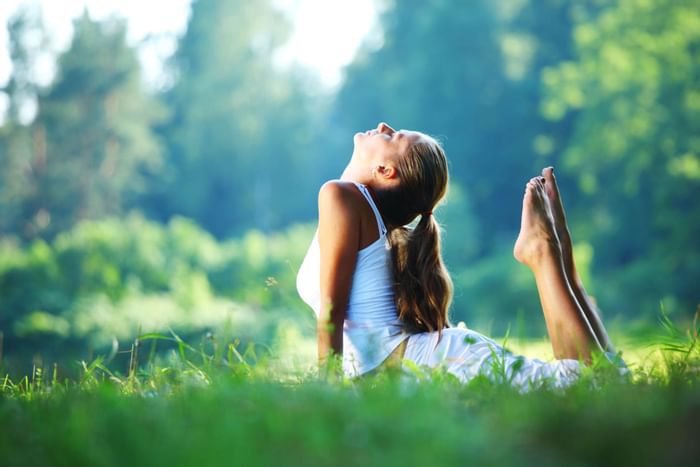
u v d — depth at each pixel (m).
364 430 1.98
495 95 54.00
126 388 3.43
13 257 27.77
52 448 1.95
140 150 64.12
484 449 1.84
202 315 23.33
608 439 1.85
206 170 68.56
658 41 38.84
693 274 35.88
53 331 23.00
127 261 29.12
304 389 2.61
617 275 38.12
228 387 2.65
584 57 43.41
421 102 55.06
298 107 72.06
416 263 4.18
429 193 4.28
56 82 61.94
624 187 40.25
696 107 37.41
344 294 4.09
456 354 3.92
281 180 70.12
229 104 69.38
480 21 54.59
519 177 52.88
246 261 32.66
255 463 1.75
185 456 1.79
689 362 3.27
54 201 59.34
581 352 3.86
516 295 32.69
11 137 60.09
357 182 4.39
